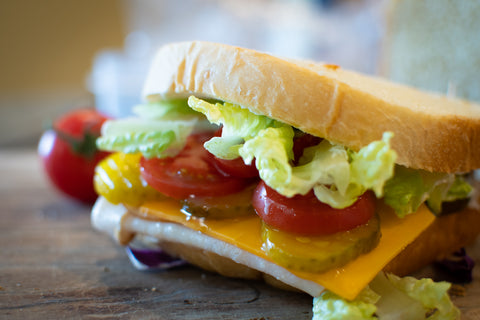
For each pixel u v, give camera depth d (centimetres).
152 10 56
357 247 16
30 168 35
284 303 18
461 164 18
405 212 18
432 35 29
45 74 51
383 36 34
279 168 15
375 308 16
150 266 20
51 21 50
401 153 16
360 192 16
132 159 20
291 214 16
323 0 50
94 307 18
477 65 27
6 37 48
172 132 19
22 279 19
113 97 45
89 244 23
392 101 17
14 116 51
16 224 25
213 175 18
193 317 17
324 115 16
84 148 27
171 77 18
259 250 17
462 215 21
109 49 55
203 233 18
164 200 19
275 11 53
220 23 56
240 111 17
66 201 28
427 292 17
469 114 20
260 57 16
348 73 23
